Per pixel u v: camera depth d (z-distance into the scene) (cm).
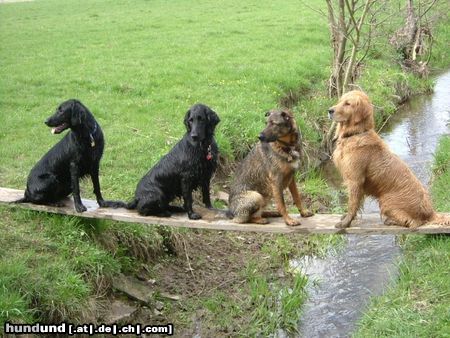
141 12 1459
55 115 418
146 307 429
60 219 441
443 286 396
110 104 707
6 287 376
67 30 1205
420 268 426
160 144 598
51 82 786
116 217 434
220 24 1224
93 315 398
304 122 690
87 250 424
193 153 430
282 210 430
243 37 1084
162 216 442
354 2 669
